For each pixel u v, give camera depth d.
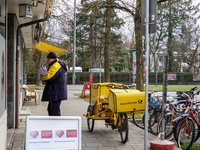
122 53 47.22
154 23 5.10
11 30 6.86
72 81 33.84
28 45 15.85
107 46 15.35
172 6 12.30
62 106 12.89
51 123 3.33
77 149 3.37
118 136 6.66
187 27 37.34
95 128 7.60
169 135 6.78
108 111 6.84
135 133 7.01
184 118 5.96
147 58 5.21
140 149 5.51
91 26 43.56
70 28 21.17
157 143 5.39
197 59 42.50
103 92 6.88
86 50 46.22
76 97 18.02
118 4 11.33
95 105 7.09
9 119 6.91
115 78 38.09
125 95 5.64
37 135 3.27
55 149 3.31
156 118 7.18
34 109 11.54
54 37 24.75
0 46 3.85
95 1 11.73
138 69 10.12
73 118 3.40
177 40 39.53
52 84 5.33
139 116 8.81
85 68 47.38
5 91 4.44
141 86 10.09
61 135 3.35
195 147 6.05
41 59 28.00
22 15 6.65
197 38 40.16
